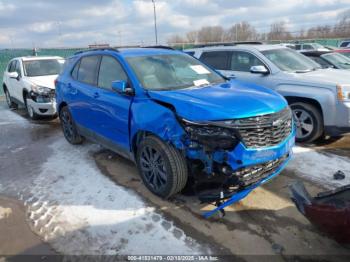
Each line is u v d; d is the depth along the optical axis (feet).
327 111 17.01
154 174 12.46
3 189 14.28
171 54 15.80
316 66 21.77
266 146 10.71
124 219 11.34
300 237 10.00
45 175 15.49
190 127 10.51
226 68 22.89
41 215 11.93
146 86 12.89
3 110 34.47
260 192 12.83
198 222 10.98
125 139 13.66
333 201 8.98
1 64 49.24
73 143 19.77
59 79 19.66
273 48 22.03
